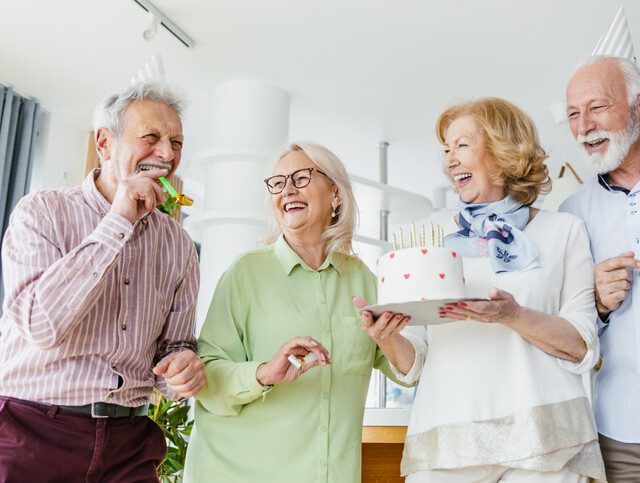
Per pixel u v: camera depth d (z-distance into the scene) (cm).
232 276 153
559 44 337
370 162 491
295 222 154
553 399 129
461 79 373
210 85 381
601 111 156
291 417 140
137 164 131
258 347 146
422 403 138
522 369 131
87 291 115
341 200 162
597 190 160
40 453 117
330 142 457
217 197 357
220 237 346
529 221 147
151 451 135
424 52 346
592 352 132
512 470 129
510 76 369
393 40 335
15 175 386
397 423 182
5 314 122
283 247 157
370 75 369
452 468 130
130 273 132
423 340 148
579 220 146
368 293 161
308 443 140
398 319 126
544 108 404
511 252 140
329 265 158
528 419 126
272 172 162
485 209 146
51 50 349
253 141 364
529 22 319
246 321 151
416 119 420
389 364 151
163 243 142
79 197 132
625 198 154
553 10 309
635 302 143
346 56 351
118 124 131
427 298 124
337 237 159
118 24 325
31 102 399
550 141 441
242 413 141
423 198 409
